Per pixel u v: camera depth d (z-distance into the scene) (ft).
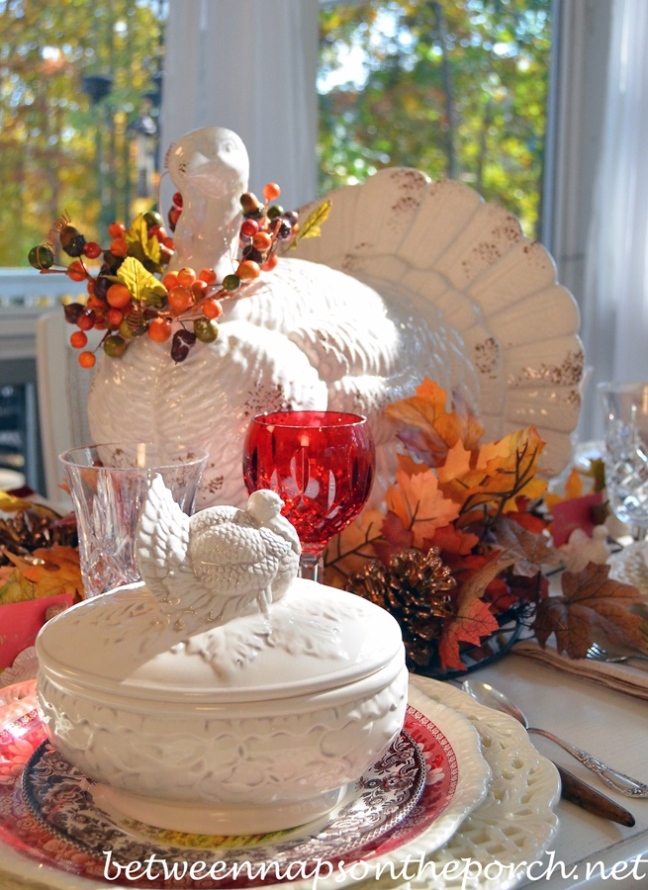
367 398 2.39
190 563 1.40
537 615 2.22
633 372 7.71
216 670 1.31
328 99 7.30
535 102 8.18
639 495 2.95
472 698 1.79
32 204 6.84
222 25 5.87
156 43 6.77
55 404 4.51
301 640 1.37
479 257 3.02
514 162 8.20
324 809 1.41
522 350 3.03
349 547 2.35
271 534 1.42
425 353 2.65
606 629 2.18
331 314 2.45
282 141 6.11
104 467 1.89
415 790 1.47
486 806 1.45
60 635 1.44
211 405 2.16
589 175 8.07
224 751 1.29
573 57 7.95
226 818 1.37
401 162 7.77
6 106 6.60
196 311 2.18
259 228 2.41
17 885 1.30
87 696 1.33
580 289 8.24
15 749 1.62
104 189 6.99
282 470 1.98
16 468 7.18
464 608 2.06
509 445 2.30
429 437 2.39
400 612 2.06
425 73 7.72
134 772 1.32
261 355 2.18
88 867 1.29
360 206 3.14
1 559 2.53
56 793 1.48
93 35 6.73
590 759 1.70
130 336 2.20
